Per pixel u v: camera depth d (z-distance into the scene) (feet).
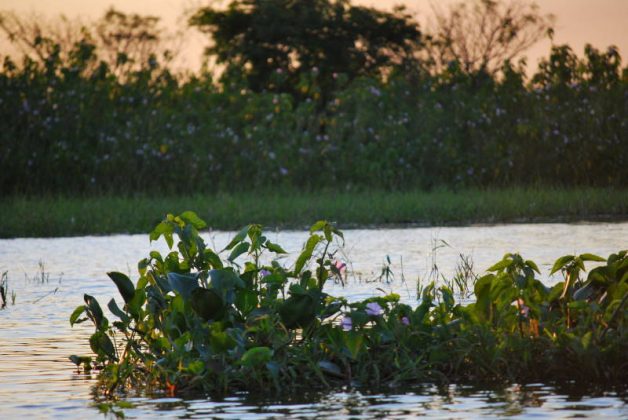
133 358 46.73
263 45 265.95
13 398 40.55
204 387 42.24
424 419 35.99
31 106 169.48
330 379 43.91
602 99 179.32
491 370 44.09
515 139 180.55
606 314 45.98
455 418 36.06
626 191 157.89
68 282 75.82
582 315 46.09
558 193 152.35
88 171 164.55
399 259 86.17
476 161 178.29
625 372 43.04
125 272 81.30
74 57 179.01
